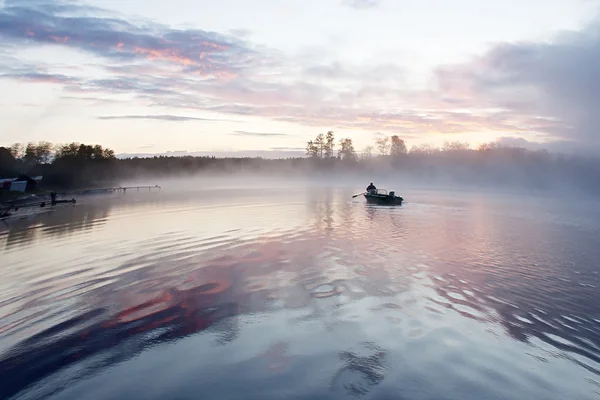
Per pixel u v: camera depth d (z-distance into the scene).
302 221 22.33
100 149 101.00
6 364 6.18
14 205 34.81
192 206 32.09
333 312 8.09
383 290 9.54
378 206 32.44
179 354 6.36
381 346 6.53
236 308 8.37
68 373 5.85
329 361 6.02
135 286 10.03
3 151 79.38
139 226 20.80
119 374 5.79
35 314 8.25
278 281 10.30
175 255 13.48
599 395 5.21
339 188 64.19
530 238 17.52
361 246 14.98
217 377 5.62
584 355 6.33
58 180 70.44
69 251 14.62
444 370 5.77
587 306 8.63
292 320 7.68
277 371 5.75
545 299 9.06
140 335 7.12
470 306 8.54
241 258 12.91
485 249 14.80
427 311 8.19
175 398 5.13
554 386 5.41
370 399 5.03
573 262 12.80
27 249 15.33
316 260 12.61
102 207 33.03
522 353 6.36
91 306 8.64
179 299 9.00
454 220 23.58
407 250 14.35
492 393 5.20
